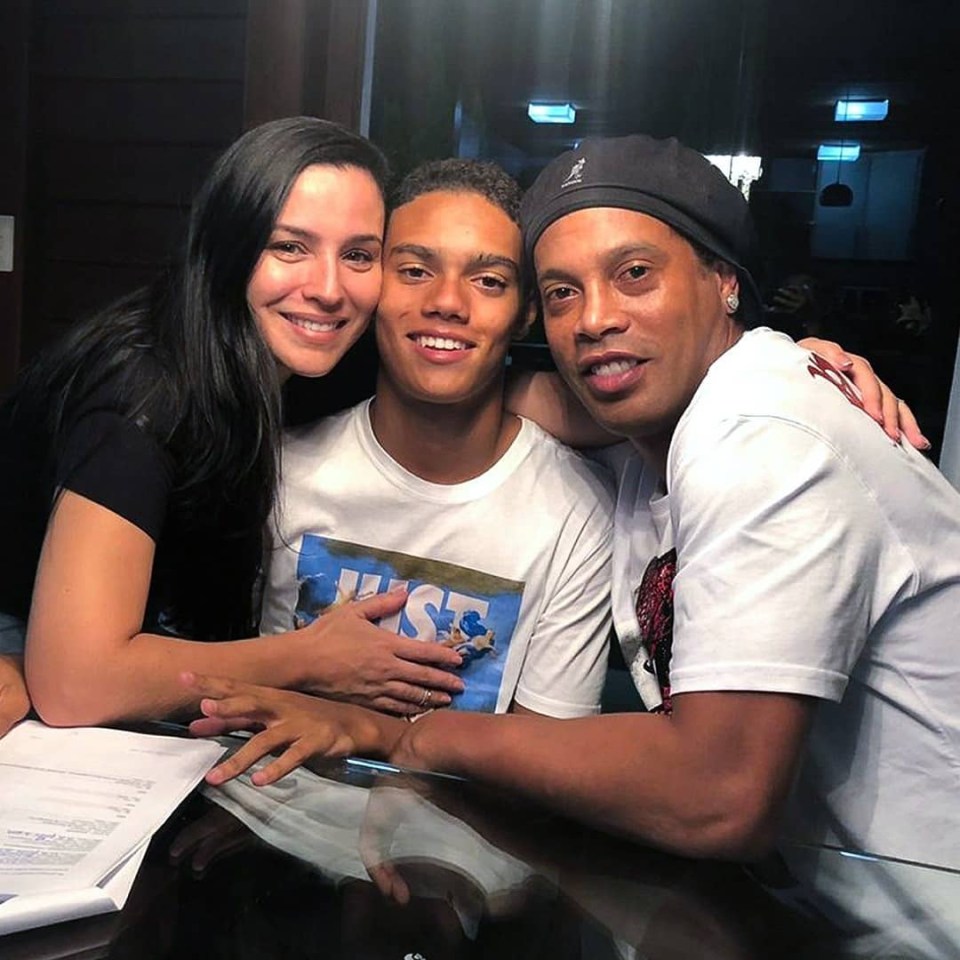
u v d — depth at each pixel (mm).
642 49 2090
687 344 992
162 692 948
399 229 1150
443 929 683
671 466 915
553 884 746
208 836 768
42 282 2098
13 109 2010
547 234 1011
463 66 2064
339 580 1236
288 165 1085
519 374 1331
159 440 1019
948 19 1970
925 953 668
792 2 2008
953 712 891
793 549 780
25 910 618
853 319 1918
